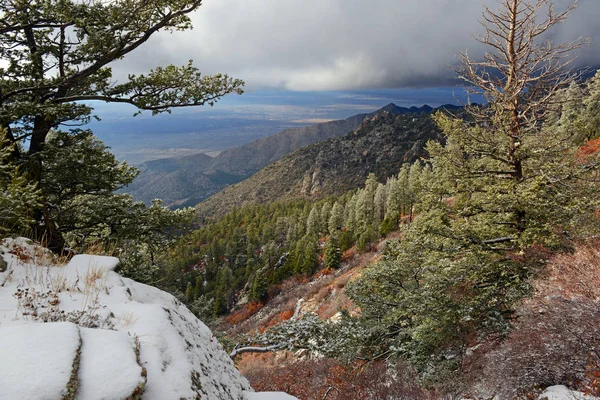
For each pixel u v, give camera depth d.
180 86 8.41
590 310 5.15
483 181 10.39
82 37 7.95
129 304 3.48
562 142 9.74
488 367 6.67
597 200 8.61
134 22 7.77
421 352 9.59
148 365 2.48
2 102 7.36
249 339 9.32
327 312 25.86
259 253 91.81
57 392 1.79
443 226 10.23
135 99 8.29
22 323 2.69
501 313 8.90
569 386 4.69
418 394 7.47
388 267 12.26
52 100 7.97
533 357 5.36
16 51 8.06
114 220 9.34
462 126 10.30
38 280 3.67
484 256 9.68
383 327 11.41
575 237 8.31
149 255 11.16
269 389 11.30
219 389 3.13
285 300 46.16
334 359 11.89
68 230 9.23
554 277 7.67
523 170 10.31
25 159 7.67
